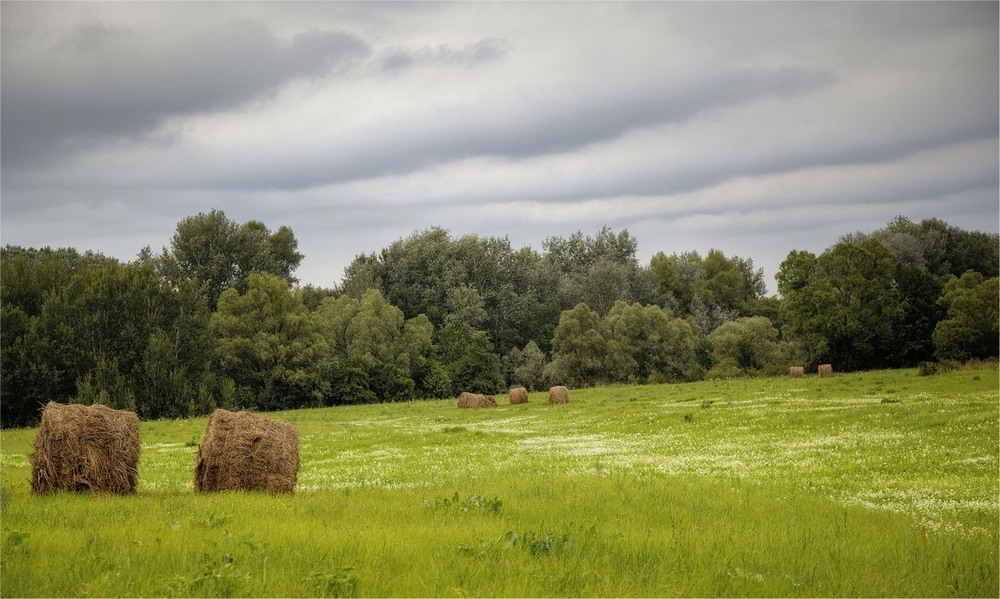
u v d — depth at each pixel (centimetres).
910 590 963
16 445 3941
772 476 2144
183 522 1282
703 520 1383
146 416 6706
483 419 4941
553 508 1475
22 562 958
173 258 11306
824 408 3900
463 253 12525
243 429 1898
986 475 2062
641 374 9844
